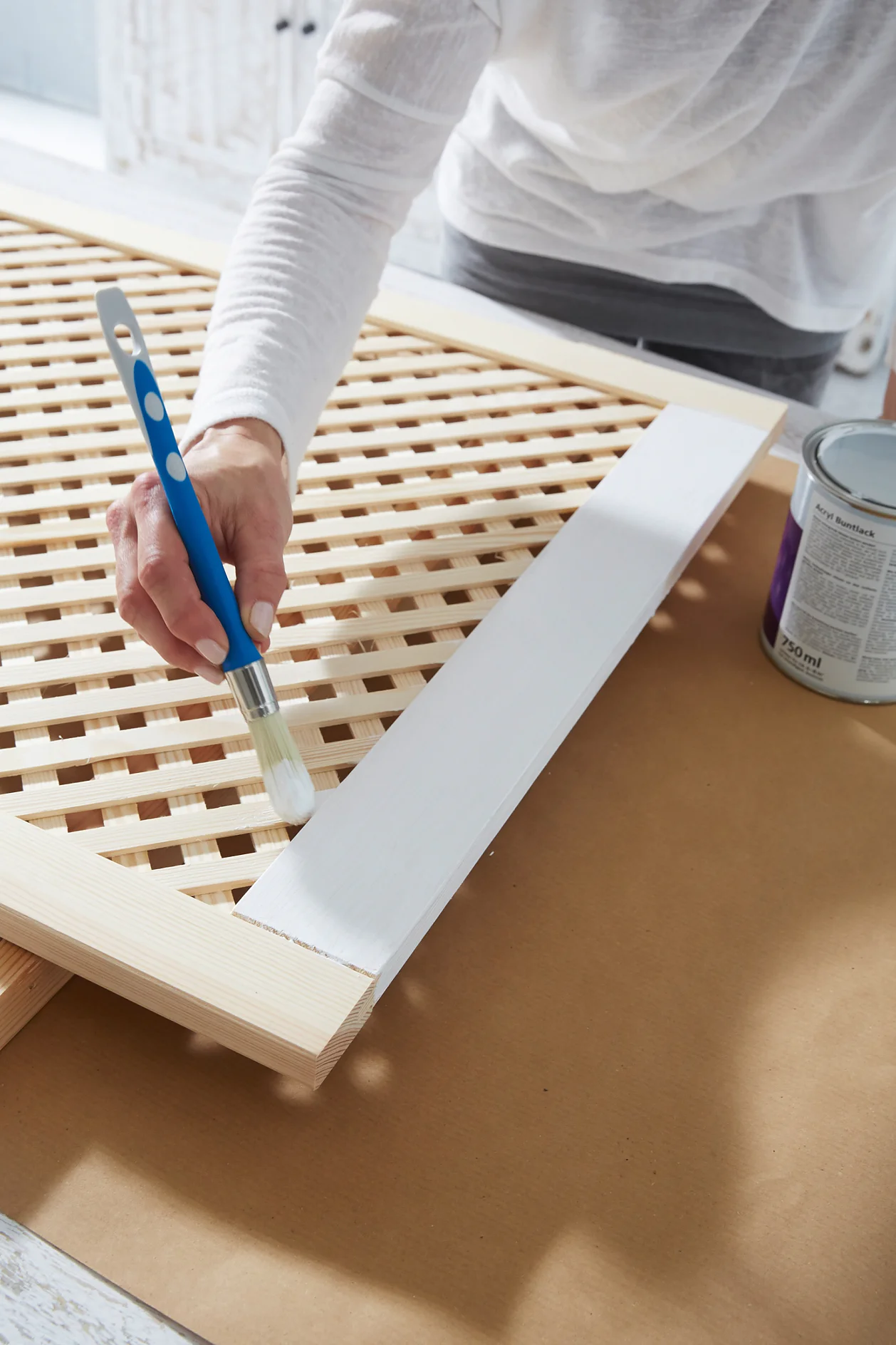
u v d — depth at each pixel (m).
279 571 0.45
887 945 0.48
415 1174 0.39
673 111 0.67
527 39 0.62
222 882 0.43
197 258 0.78
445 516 0.61
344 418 0.67
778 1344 0.36
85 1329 0.34
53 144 1.99
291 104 1.62
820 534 0.54
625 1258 0.37
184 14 1.58
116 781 0.46
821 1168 0.40
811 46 0.65
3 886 0.41
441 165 0.91
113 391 0.67
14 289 0.74
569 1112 0.41
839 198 0.78
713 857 0.51
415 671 0.52
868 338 1.77
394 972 0.41
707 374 0.80
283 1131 0.40
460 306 0.85
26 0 1.98
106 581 0.55
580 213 0.79
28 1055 0.42
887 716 0.59
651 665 0.60
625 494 0.63
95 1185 0.38
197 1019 0.39
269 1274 0.36
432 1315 0.36
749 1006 0.45
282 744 0.44
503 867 0.49
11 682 0.50
